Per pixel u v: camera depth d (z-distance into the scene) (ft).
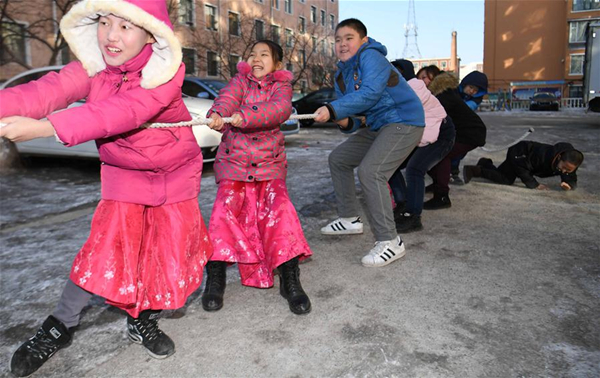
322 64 113.91
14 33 45.50
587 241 12.64
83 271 6.63
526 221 14.66
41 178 22.89
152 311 7.38
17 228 14.89
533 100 106.11
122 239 6.75
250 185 9.56
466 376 6.83
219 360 7.34
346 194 13.42
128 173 6.79
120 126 5.69
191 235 7.34
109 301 6.66
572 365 7.04
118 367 7.19
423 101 12.98
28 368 6.89
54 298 9.62
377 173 11.07
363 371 6.98
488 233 13.48
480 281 10.16
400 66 13.75
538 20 122.31
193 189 7.42
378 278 10.42
